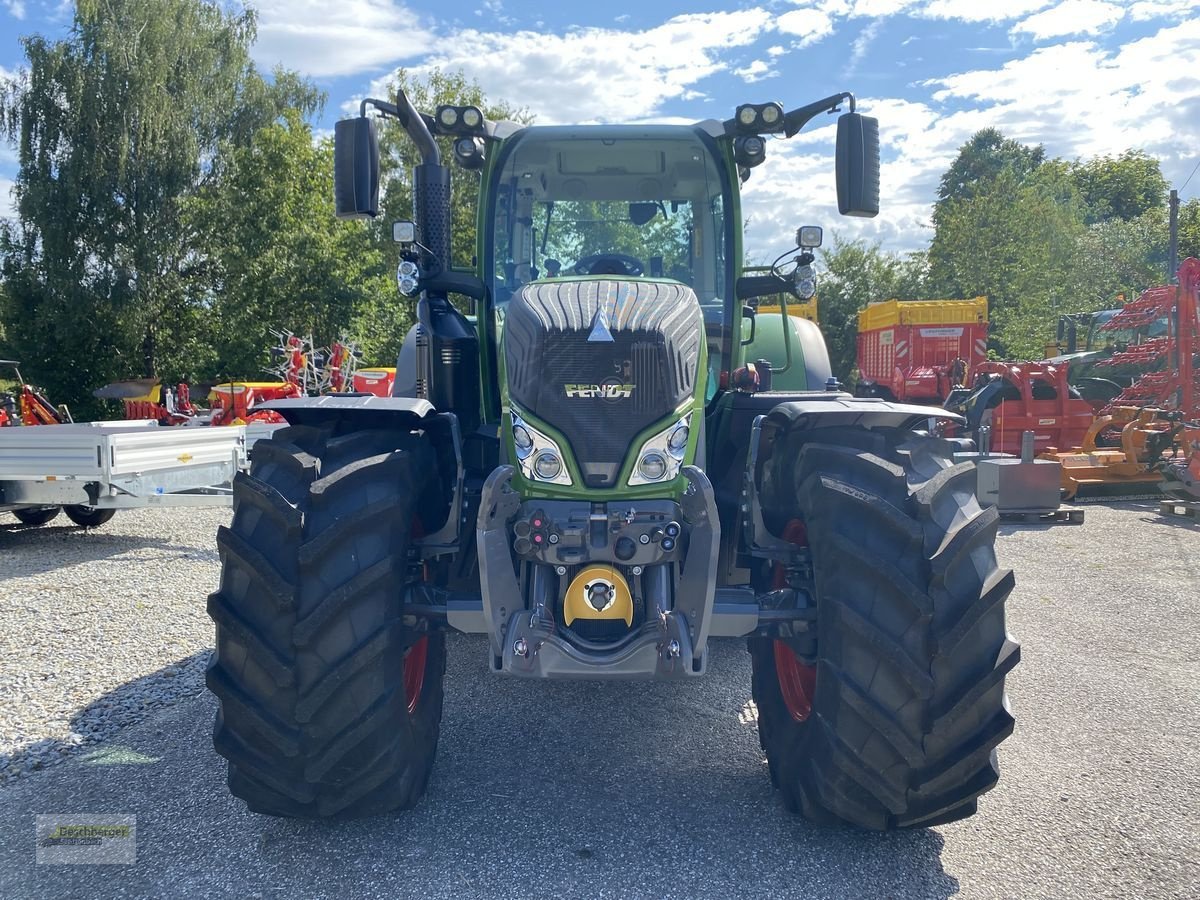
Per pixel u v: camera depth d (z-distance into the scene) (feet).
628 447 9.61
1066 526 28.17
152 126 87.51
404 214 92.68
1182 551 24.29
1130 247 129.18
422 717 10.07
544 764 11.27
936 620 8.44
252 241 82.43
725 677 14.60
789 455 10.27
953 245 97.86
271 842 9.34
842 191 11.25
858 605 8.59
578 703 13.39
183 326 94.43
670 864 8.95
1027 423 35.58
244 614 8.63
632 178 13.48
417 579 10.36
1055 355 49.37
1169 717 12.98
